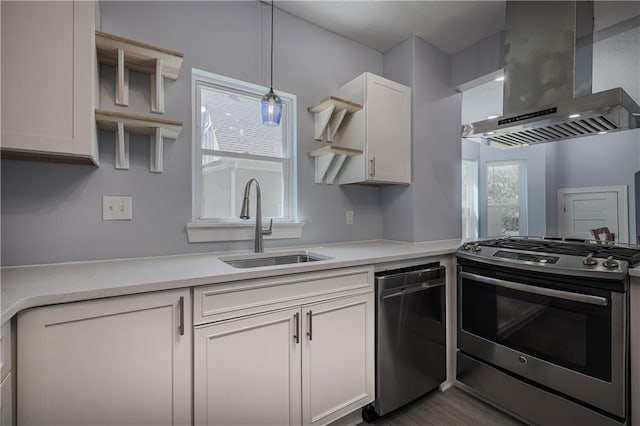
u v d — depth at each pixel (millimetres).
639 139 4051
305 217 2146
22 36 1058
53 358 911
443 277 1929
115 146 1496
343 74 2338
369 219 2498
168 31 1644
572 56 1653
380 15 2098
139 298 1037
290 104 2123
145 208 1576
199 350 1132
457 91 2676
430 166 2453
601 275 1293
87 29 1167
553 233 4703
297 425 1353
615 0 1823
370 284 1614
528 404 1557
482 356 1778
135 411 1029
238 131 1940
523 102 1838
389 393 1646
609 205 4262
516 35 1885
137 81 1551
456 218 2643
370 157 2061
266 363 1277
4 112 1030
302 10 2045
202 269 1280
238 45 1871
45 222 1354
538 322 1524
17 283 1033
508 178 5062
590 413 1342
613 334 1279
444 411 1727
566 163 4656
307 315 1389
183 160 1683
